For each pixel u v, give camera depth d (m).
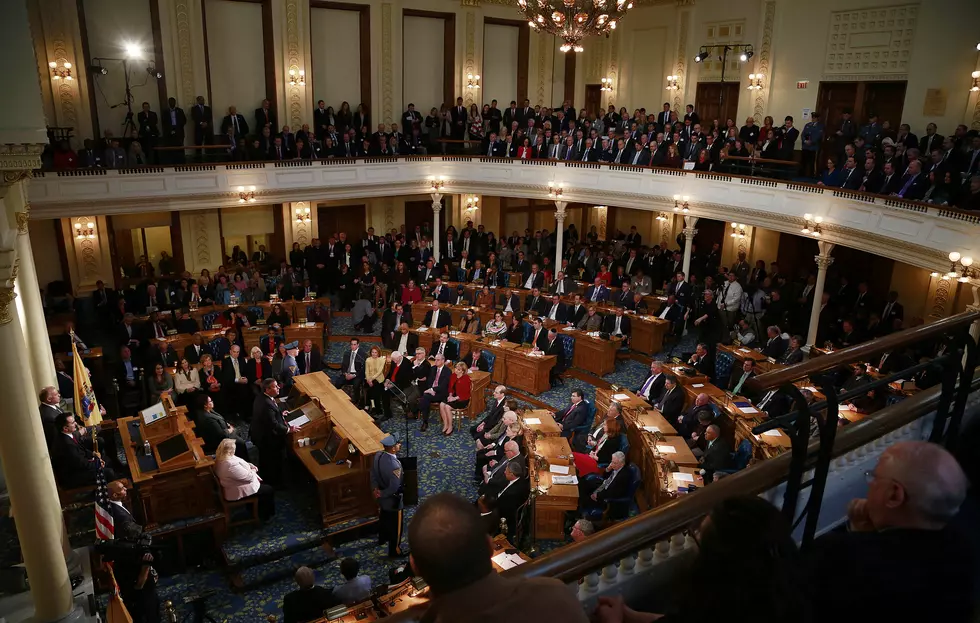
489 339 16.69
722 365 14.85
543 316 18.59
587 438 12.36
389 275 20.78
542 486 10.25
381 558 10.43
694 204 19.41
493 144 22.84
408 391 14.55
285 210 23.30
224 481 10.20
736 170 18.66
